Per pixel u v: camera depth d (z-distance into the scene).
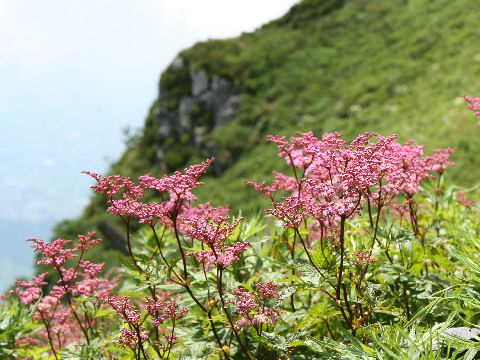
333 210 2.75
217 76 51.22
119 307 2.91
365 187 2.78
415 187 3.60
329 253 3.10
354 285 3.02
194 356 3.05
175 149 51.22
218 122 49.84
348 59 48.88
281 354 2.99
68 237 48.09
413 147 3.71
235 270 3.64
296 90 48.16
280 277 3.47
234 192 40.22
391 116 37.81
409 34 47.12
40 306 3.60
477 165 27.34
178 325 3.93
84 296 3.48
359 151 2.91
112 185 3.08
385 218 4.34
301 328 3.21
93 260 39.59
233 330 2.83
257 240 3.96
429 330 2.76
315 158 3.29
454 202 4.55
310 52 51.91
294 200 2.97
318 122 42.91
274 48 54.25
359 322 2.88
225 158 45.44
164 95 54.69
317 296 3.54
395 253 3.58
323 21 55.72
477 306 2.84
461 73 37.78
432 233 4.06
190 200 2.96
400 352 2.54
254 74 51.56
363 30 51.59
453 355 2.56
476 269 3.13
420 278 3.44
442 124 32.56
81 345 3.59
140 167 53.28
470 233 3.80
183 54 54.94
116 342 3.00
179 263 3.72
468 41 41.75
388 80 42.28
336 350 2.76
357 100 42.50
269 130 45.38
